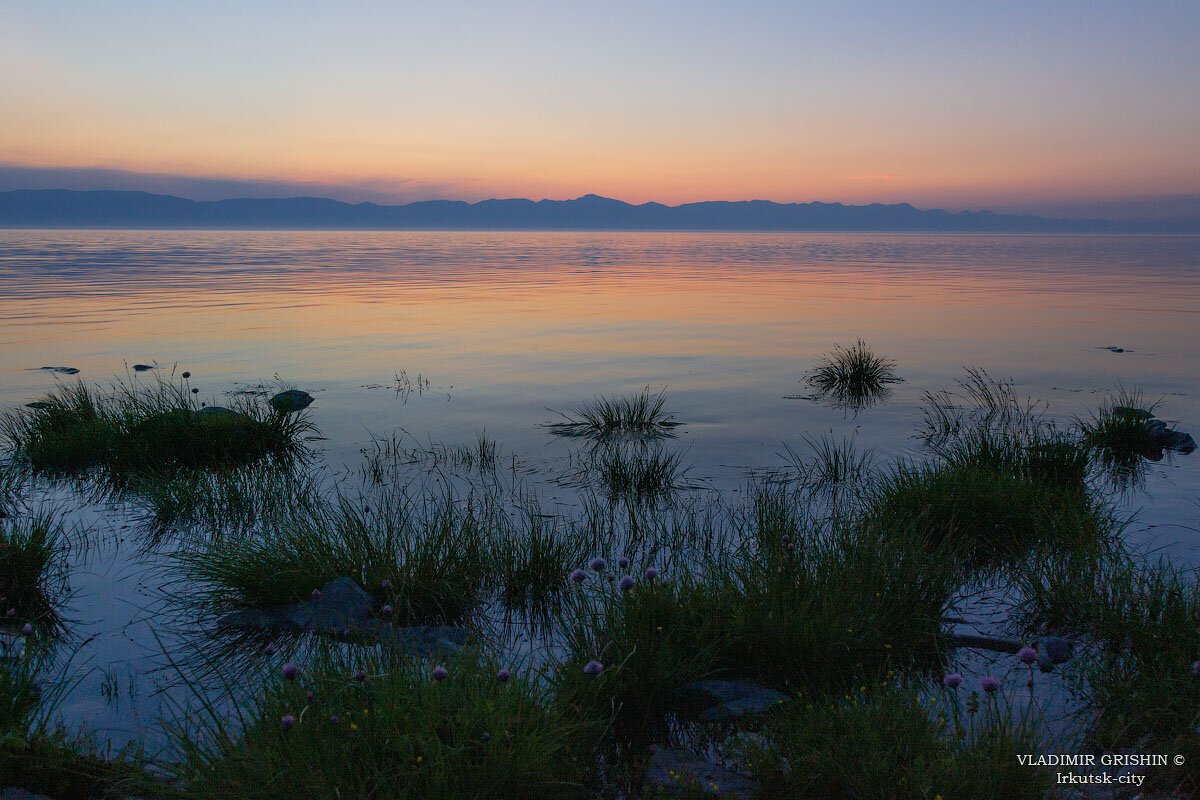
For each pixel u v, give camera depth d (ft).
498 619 15.42
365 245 517.14
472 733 9.37
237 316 83.10
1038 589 15.35
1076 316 82.28
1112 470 27.20
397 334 69.00
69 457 27.32
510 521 21.40
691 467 27.66
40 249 320.50
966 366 51.11
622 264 243.60
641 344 62.85
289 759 8.92
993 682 9.93
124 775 9.45
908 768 9.32
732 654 12.81
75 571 17.88
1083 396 40.96
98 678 12.96
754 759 9.98
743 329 73.05
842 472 26.66
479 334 69.41
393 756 9.05
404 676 10.49
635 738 11.09
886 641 13.14
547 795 9.00
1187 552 18.65
